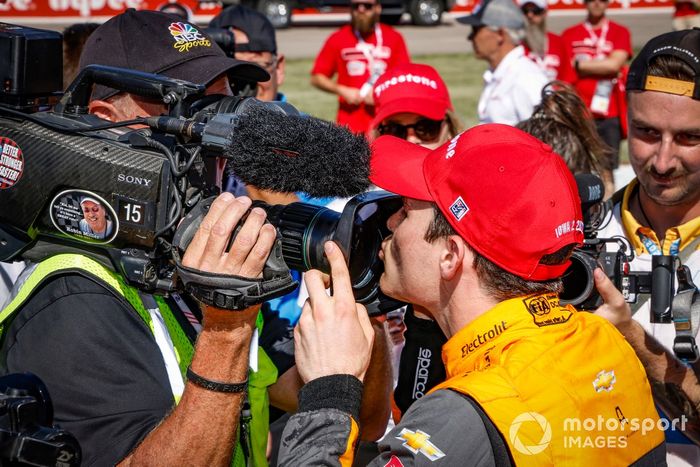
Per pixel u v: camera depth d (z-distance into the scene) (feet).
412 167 5.89
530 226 5.50
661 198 7.88
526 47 21.12
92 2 54.70
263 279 5.22
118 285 5.51
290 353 7.52
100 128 5.33
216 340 5.23
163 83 5.42
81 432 5.29
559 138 10.93
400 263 5.96
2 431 4.94
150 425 5.33
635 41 52.47
